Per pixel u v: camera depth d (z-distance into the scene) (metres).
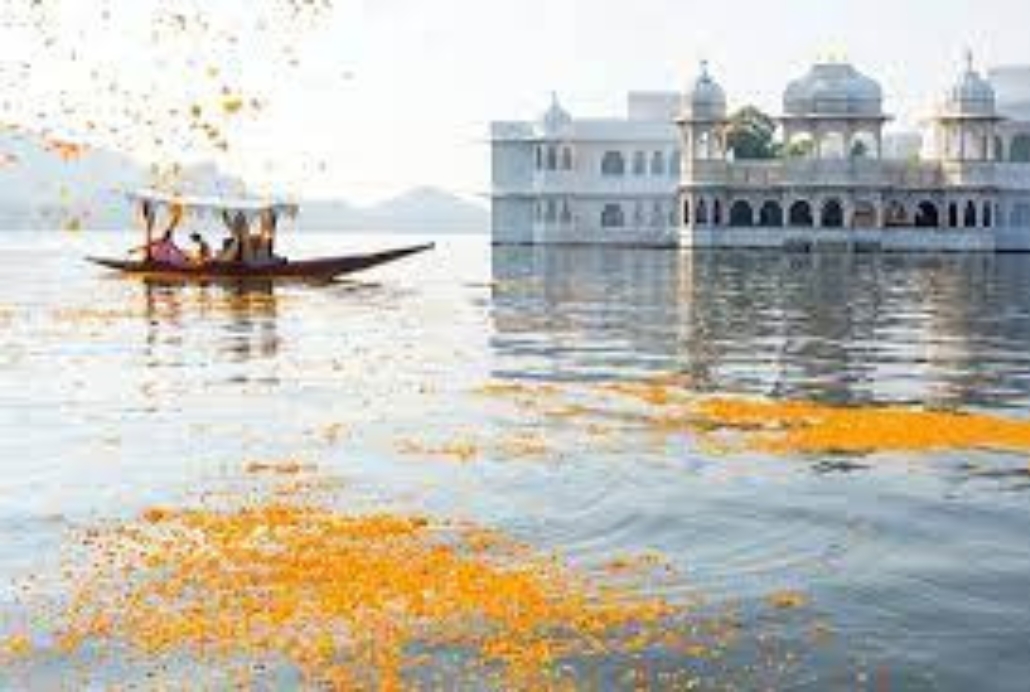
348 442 23.22
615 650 12.71
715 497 18.94
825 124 112.00
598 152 127.56
